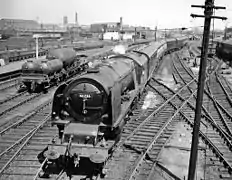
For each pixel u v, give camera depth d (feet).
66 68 88.94
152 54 82.89
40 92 73.26
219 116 57.06
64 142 33.42
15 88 77.00
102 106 34.35
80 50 158.61
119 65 46.83
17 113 55.77
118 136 37.35
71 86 34.71
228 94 73.41
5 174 32.30
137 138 43.34
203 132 47.50
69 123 34.94
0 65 99.40
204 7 25.05
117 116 36.19
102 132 34.94
